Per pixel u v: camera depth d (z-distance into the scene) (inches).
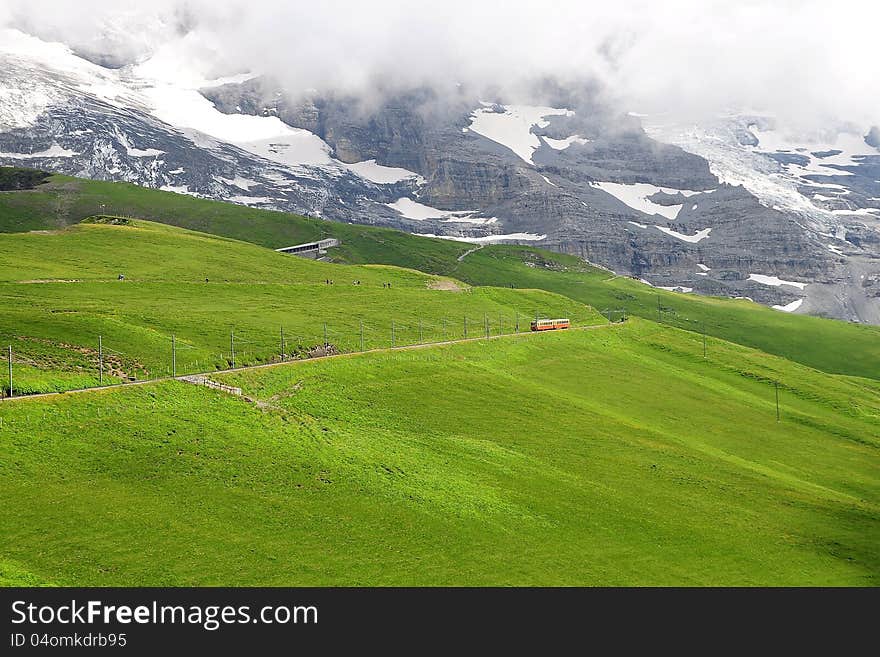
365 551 3718.0
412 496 4281.5
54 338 5841.5
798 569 4328.3
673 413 7736.2
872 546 4778.5
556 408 6771.7
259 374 5920.3
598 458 5723.4
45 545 3302.2
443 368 7268.7
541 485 4933.6
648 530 4537.4
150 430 4308.6
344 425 5359.3
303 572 3469.5
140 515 3612.2
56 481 3722.9
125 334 6269.7
